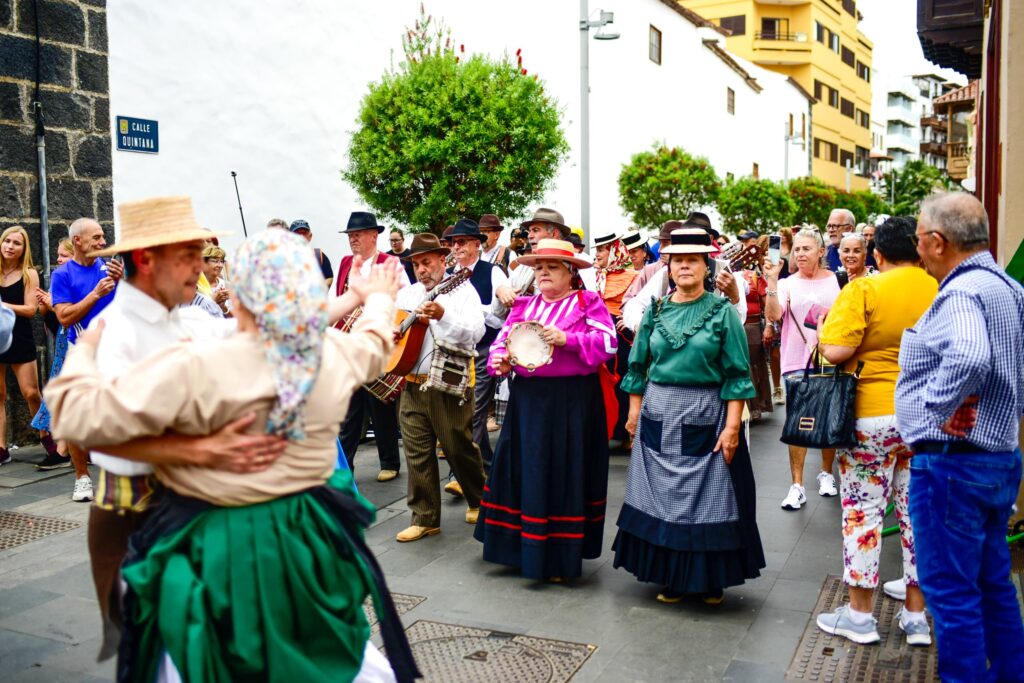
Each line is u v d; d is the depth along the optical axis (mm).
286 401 2359
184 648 2346
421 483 5742
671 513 4512
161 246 2594
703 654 4047
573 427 4949
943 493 3375
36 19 8055
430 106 9945
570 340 4883
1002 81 6156
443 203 9883
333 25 11594
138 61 9031
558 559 4949
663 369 4562
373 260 7410
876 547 4121
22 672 3930
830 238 9047
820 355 4430
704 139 28812
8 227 7930
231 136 10195
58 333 7559
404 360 5586
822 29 55938
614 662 3977
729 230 25766
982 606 3527
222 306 6547
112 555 2697
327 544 2537
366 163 10219
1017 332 3334
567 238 7012
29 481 7121
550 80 18219
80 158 8484
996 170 7504
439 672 3891
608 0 20812
